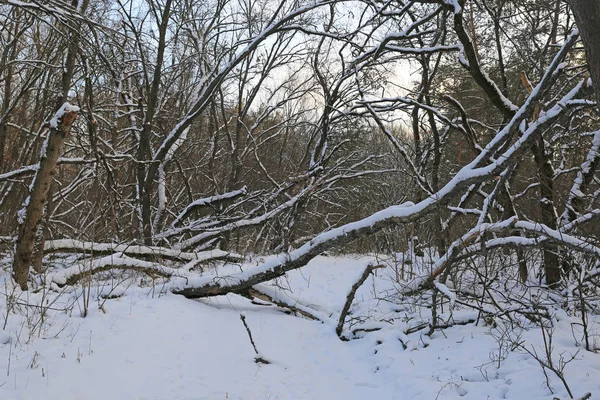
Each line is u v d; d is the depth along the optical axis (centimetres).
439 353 577
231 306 751
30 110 1408
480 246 690
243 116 1716
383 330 661
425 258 1063
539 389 442
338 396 503
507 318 666
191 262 941
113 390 434
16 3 693
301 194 1255
